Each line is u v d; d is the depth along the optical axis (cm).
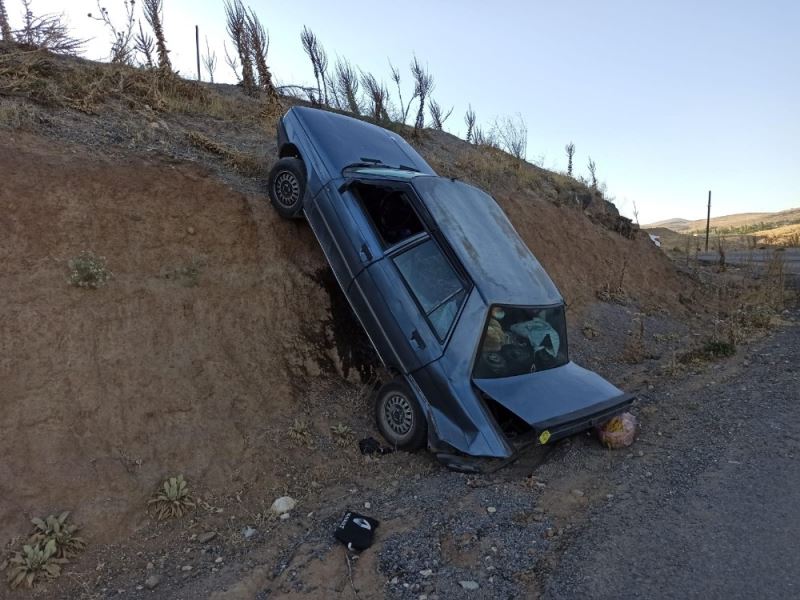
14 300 495
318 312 711
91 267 544
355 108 1399
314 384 643
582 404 546
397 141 784
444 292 549
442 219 570
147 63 1001
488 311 531
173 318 577
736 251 3497
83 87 802
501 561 401
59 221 570
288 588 371
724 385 818
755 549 403
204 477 480
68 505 414
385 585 375
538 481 529
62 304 514
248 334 629
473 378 523
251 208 729
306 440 555
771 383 806
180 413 512
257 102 1170
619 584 367
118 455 458
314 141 695
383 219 645
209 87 1165
